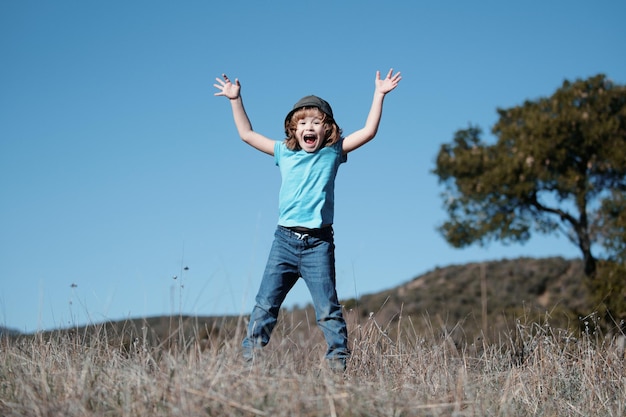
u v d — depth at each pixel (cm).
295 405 311
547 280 3269
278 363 381
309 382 340
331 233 499
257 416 308
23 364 398
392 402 334
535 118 2309
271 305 485
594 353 550
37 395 332
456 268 3825
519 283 3266
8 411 327
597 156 2228
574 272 3303
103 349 448
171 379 332
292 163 509
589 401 478
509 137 2377
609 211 2194
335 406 322
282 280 491
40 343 446
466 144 2497
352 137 521
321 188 498
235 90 548
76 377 354
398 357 488
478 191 2277
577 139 2242
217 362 351
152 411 316
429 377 436
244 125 542
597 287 2066
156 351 405
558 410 454
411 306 2870
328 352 468
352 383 358
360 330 523
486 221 2333
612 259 2155
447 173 2425
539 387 481
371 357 483
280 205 504
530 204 2300
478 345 601
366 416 321
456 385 392
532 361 540
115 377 358
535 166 2219
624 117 2303
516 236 2273
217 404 312
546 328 599
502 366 531
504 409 384
